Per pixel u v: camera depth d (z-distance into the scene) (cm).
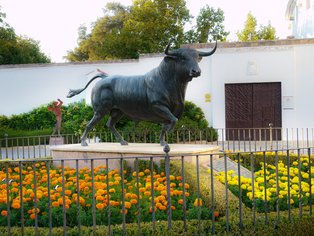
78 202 440
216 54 1675
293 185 582
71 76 1959
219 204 518
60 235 449
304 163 822
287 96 1627
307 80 1619
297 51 1620
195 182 591
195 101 1728
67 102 1966
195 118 1675
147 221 503
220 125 1677
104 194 539
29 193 551
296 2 2297
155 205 516
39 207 518
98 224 497
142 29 2773
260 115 1650
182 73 746
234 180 604
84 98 1945
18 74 1994
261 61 1642
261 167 825
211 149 812
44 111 1936
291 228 471
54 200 542
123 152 785
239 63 1659
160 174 702
